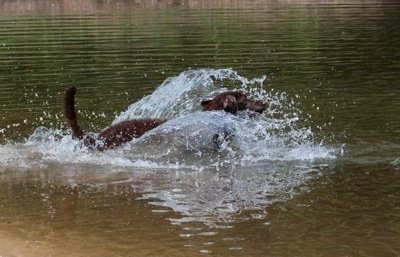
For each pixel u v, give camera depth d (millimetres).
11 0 32812
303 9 29703
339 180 8164
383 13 27703
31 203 7395
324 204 7305
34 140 10055
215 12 28609
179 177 8430
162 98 11922
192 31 22094
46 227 6641
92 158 9305
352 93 12883
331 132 10242
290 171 8602
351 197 7523
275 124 10609
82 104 12148
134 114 11312
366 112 11398
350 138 9945
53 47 18984
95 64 16266
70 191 7840
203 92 12867
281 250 6066
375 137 9984
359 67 15734
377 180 8133
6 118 11266
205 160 9195
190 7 31281
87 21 25406
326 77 14523
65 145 9648
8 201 7469
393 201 7375
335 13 27906
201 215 6984
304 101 12266
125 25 23969
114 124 9648
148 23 24547
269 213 7039
